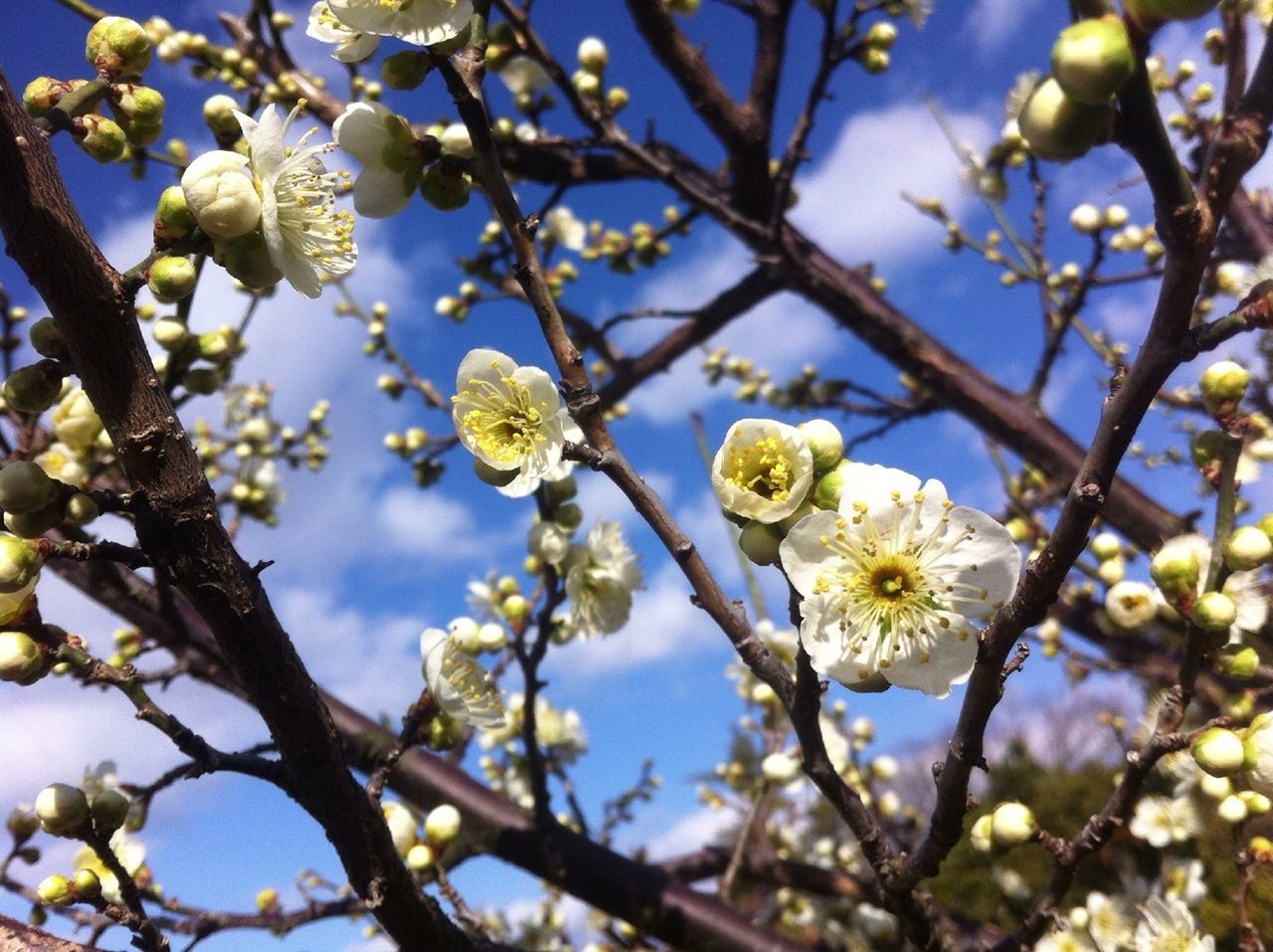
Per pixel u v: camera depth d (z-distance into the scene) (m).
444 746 0.18
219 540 0.13
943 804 0.14
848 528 0.13
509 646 0.21
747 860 0.28
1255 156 0.10
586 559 0.21
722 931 0.22
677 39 0.27
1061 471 0.29
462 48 0.13
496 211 0.14
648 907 0.22
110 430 0.12
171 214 0.12
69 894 0.15
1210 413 0.14
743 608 0.14
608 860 0.22
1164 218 0.10
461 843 0.22
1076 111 0.09
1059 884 0.15
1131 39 0.09
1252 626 0.16
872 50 0.27
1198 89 0.27
